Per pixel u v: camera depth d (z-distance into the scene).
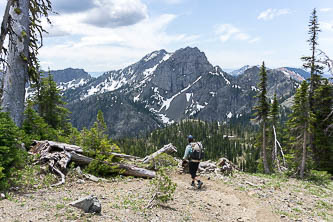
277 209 8.73
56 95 26.75
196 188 10.34
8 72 13.16
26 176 8.59
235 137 165.25
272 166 30.53
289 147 27.12
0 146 7.72
